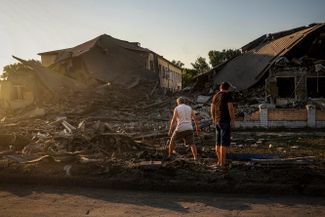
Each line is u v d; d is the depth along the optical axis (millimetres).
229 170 6770
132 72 35656
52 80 29250
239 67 31969
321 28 26672
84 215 5078
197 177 6543
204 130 15969
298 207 5336
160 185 6418
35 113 23219
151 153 8984
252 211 5152
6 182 7004
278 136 13789
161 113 23594
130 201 5727
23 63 29234
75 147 9531
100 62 34125
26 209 5387
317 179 6246
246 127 16781
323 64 24953
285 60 25531
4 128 15195
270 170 6660
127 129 16125
